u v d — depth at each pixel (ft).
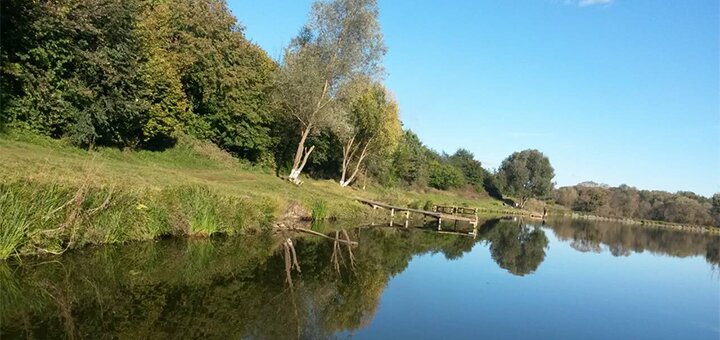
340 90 109.50
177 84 92.63
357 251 56.70
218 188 62.49
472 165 296.92
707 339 32.58
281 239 57.41
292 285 35.91
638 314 37.73
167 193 46.83
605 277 55.42
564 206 310.45
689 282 57.98
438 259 57.52
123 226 39.96
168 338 22.38
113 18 71.41
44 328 21.81
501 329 29.73
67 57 67.05
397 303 34.04
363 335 26.23
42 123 66.95
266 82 121.19
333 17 105.91
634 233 160.86
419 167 222.89
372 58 107.55
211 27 108.88
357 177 166.61
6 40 60.54
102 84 72.90
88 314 24.27
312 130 121.39
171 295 29.40
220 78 110.11
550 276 52.11
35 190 32.53
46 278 29.35
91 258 35.19
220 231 52.26
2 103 61.21
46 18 62.80
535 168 286.05
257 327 25.54
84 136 69.62
